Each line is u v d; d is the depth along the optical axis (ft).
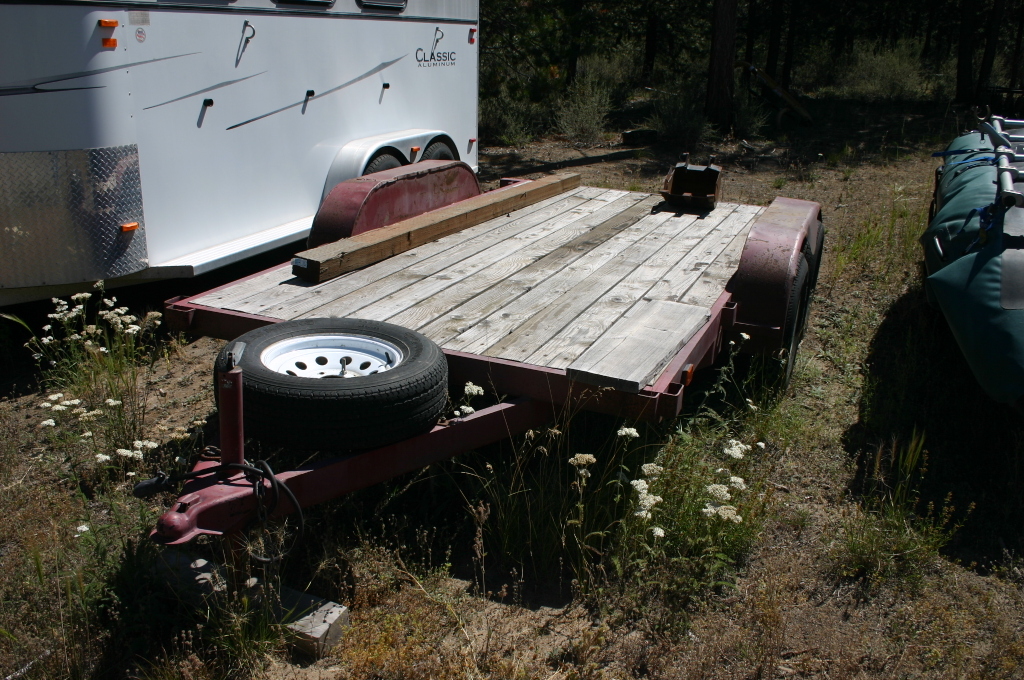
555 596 10.28
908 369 15.84
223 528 8.39
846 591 10.52
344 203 16.24
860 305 20.39
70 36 14.11
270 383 9.25
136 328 14.73
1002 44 89.61
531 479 11.73
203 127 17.22
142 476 11.94
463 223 18.15
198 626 8.96
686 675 9.00
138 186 15.71
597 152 45.24
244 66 18.08
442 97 26.71
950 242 14.99
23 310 18.57
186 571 9.77
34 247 14.73
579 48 58.34
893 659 9.33
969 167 17.79
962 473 13.05
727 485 11.74
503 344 11.46
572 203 21.39
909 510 12.07
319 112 20.85
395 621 9.46
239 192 18.57
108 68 14.71
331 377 9.69
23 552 10.55
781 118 53.01
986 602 10.19
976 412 14.46
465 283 14.23
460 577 10.53
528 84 51.88
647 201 21.67
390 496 11.04
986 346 12.43
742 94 51.80
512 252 16.31
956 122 49.93
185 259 17.01
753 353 13.83
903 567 10.93
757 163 41.83
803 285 15.29
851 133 50.75
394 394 9.32
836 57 81.00
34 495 11.89
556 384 10.46
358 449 9.39
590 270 15.10
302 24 19.71
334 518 10.90
